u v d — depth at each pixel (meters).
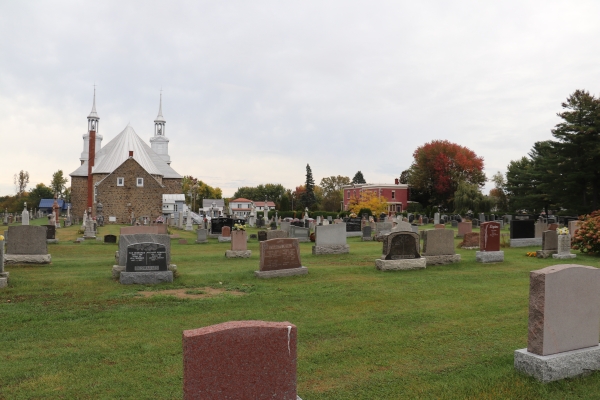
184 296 11.66
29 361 7.04
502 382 6.07
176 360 7.14
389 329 8.77
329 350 7.61
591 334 6.45
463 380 6.29
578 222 20.81
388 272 15.25
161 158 78.62
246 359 4.21
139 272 13.17
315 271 15.39
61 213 104.81
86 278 13.64
